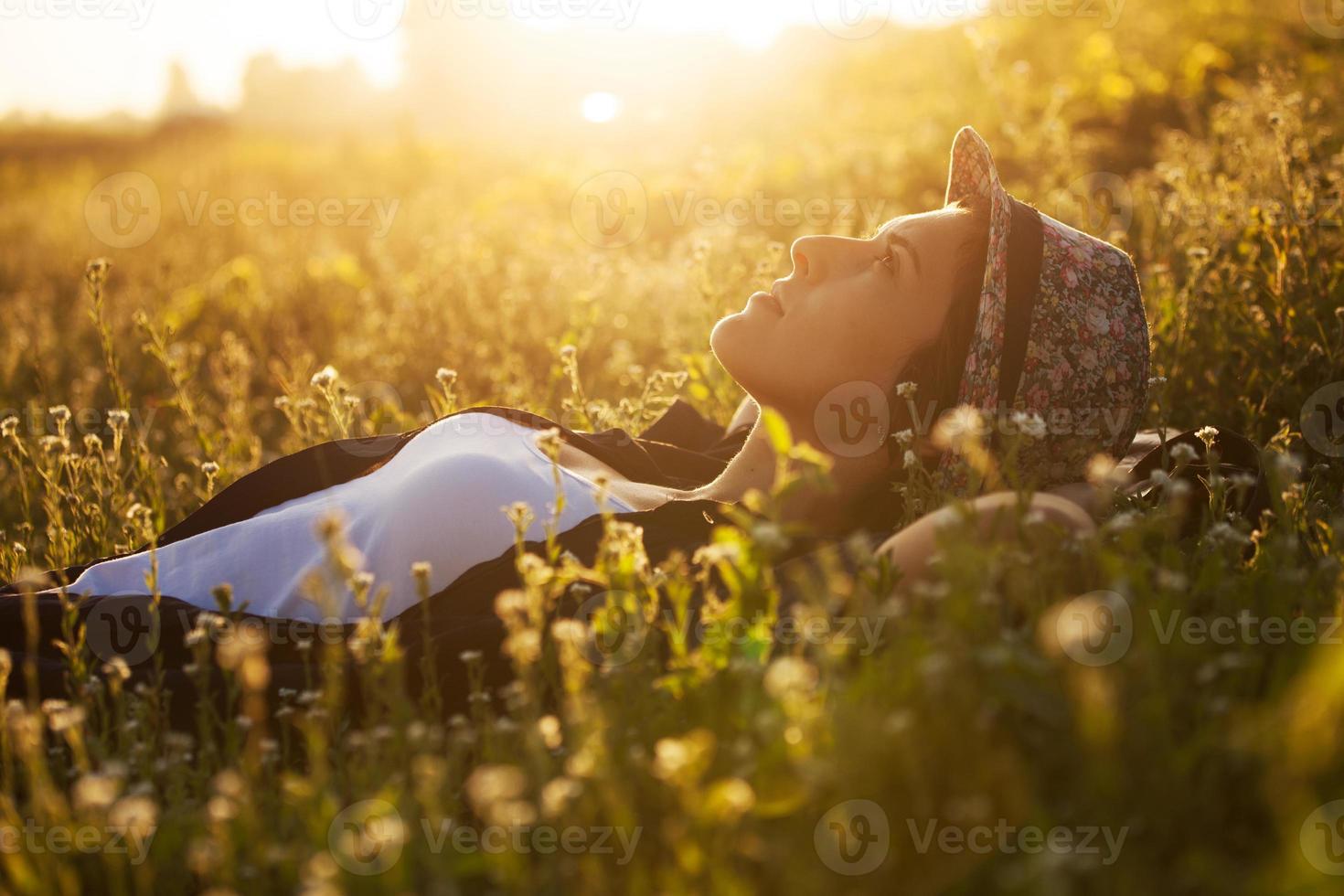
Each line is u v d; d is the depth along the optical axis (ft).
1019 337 7.63
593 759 4.49
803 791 4.18
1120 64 31.89
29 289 29.53
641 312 18.45
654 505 7.91
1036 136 24.67
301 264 26.21
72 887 4.53
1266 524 6.61
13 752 5.71
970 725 4.25
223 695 6.59
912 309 7.80
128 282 28.76
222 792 5.03
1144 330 8.10
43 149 85.46
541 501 7.29
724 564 5.21
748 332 8.00
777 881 4.15
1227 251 12.72
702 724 5.02
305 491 8.61
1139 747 4.23
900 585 5.81
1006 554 5.34
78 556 10.02
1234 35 32.12
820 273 7.97
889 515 8.27
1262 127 16.96
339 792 5.31
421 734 4.92
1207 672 4.73
